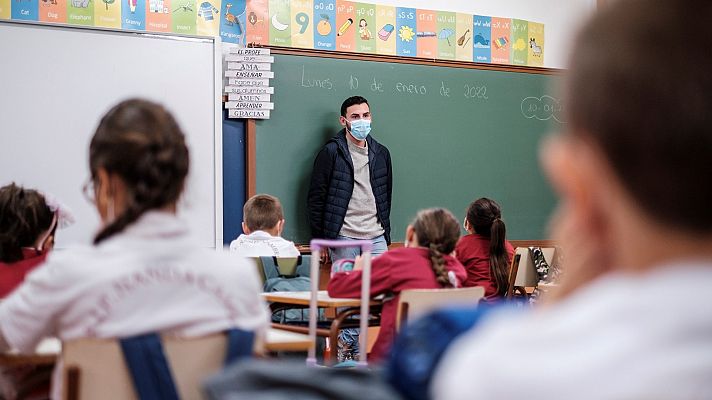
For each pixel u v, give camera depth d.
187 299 1.52
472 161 6.75
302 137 6.17
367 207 6.15
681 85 0.36
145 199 1.50
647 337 0.36
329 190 6.05
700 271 0.37
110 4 5.61
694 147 0.36
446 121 6.66
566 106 0.41
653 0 0.38
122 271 1.49
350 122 6.08
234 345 1.54
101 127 1.53
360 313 3.39
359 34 6.38
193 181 1.75
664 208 0.37
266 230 4.20
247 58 5.93
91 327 1.49
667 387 0.35
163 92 5.65
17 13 5.39
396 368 0.64
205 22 5.86
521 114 6.95
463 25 6.75
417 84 6.57
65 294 1.49
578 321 0.39
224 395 0.70
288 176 6.12
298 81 6.16
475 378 0.40
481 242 4.75
